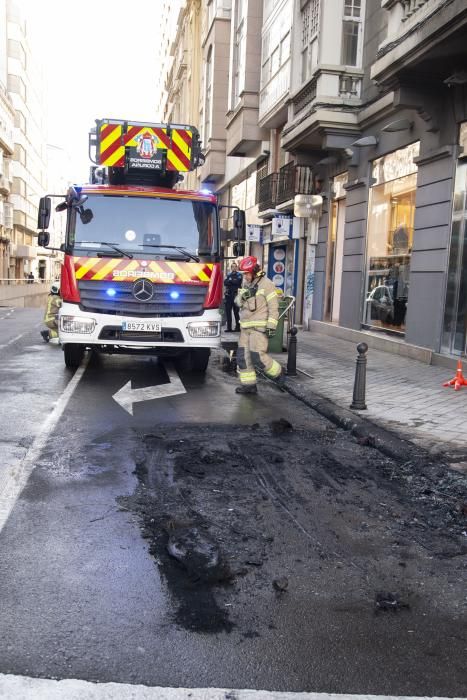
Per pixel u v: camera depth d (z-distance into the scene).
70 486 4.65
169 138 10.20
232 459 5.49
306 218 19.09
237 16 23.78
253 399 8.30
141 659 2.62
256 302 8.46
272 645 2.76
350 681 2.54
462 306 10.66
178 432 6.32
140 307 8.95
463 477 5.07
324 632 2.89
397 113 12.96
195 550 3.57
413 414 7.25
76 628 2.82
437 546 3.89
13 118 53.03
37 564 3.43
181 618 2.94
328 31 14.51
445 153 10.94
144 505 4.34
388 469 5.40
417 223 12.03
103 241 9.08
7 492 4.48
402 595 3.27
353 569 3.55
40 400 7.66
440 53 9.57
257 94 22.17
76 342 8.94
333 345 14.52
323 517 4.29
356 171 15.40
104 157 10.04
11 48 57.56
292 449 5.91
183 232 9.30
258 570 3.47
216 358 12.30
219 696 2.41
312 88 15.41
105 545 3.69
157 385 9.05
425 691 2.50
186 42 41.81
